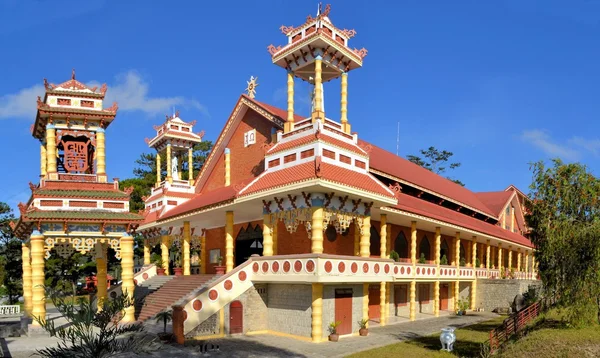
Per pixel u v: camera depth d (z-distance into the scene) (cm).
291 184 2155
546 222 2150
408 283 3506
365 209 2458
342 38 2569
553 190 2181
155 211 3816
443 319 3212
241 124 3378
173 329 2092
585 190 2111
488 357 1789
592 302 2011
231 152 3462
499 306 3775
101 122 2731
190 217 3169
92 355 1141
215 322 2211
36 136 2938
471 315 3509
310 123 2425
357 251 2644
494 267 4922
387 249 3041
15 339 2155
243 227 3372
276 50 2641
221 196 2933
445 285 3981
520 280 3716
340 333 2277
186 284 2880
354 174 2414
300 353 1884
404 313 3425
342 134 2506
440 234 3678
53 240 2448
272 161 2539
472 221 4116
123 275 2595
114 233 2597
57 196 2505
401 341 2250
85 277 5750
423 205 3362
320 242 2153
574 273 2038
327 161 2288
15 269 4819
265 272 2319
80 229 2512
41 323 1166
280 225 2961
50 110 2573
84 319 1154
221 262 3225
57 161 2869
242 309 2320
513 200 5528
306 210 2209
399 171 3372
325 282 2077
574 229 2058
